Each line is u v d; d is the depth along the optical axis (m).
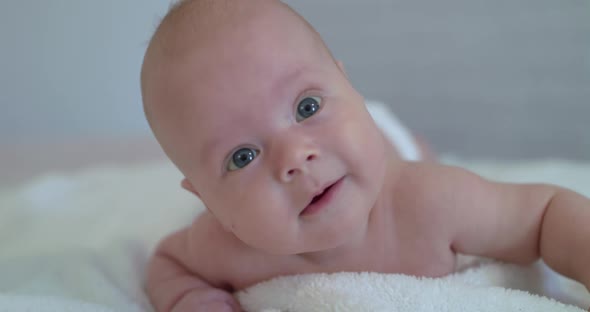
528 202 0.50
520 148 1.05
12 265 0.61
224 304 0.51
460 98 1.09
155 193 0.74
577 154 1.00
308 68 0.47
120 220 0.68
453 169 0.51
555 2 0.98
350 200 0.45
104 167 0.98
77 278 0.57
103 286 0.56
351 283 0.47
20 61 1.24
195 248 0.54
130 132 1.27
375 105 0.74
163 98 0.47
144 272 0.59
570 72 0.99
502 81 1.05
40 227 0.69
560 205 0.49
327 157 0.45
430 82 1.11
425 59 1.11
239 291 0.52
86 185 0.82
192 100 0.46
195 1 0.49
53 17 1.22
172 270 0.56
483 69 1.06
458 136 1.11
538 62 1.01
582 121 0.99
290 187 0.45
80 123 1.27
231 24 0.47
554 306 0.45
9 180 1.00
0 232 0.70
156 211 0.69
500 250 0.51
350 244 0.50
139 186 0.78
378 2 1.12
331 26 1.18
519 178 0.69
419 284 0.46
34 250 0.63
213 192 0.47
